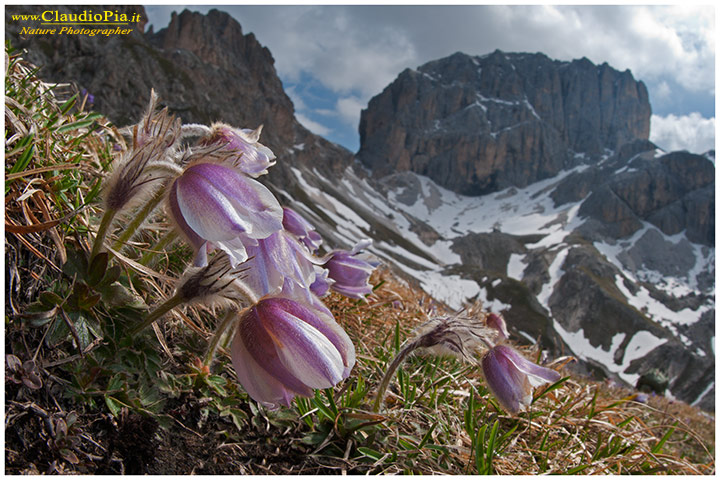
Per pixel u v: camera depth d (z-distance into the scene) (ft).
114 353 5.24
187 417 5.62
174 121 4.91
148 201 5.08
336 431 6.14
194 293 4.86
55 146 6.72
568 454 7.64
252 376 4.71
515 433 7.87
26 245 5.11
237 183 4.68
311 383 4.48
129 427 5.16
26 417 4.55
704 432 23.35
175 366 6.04
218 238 4.38
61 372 5.07
